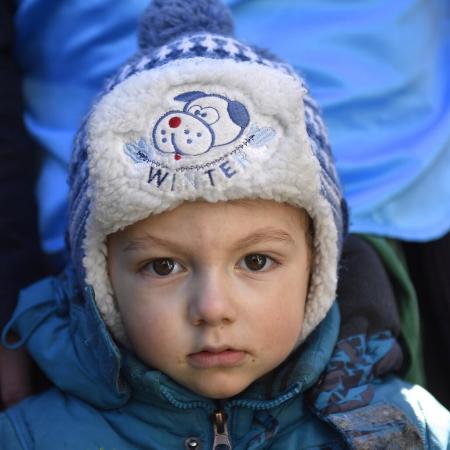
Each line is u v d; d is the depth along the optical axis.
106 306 1.30
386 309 1.47
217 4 1.48
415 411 1.34
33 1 1.73
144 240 1.23
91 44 1.73
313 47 1.70
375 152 1.68
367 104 1.70
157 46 1.45
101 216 1.23
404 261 1.66
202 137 1.21
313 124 1.35
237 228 1.21
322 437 1.33
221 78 1.24
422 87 1.75
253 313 1.22
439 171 1.71
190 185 1.19
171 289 1.23
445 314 1.63
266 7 1.72
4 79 1.77
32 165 1.77
